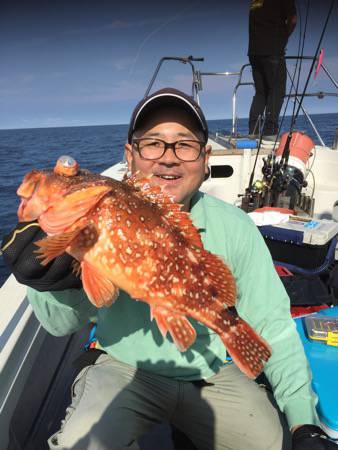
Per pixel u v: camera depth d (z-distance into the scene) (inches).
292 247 39.2
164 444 29.2
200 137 25.9
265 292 26.7
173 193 25.7
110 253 18.3
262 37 78.5
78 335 38.2
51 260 17.7
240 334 20.2
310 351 26.6
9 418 23.6
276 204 53.1
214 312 19.9
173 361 24.7
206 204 27.7
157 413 24.6
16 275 18.3
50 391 30.9
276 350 25.1
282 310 26.5
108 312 25.2
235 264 26.7
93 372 24.9
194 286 19.6
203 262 20.0
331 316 29.7
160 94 24.5
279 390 23.9
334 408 22.0
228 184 70.8
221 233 26.4
